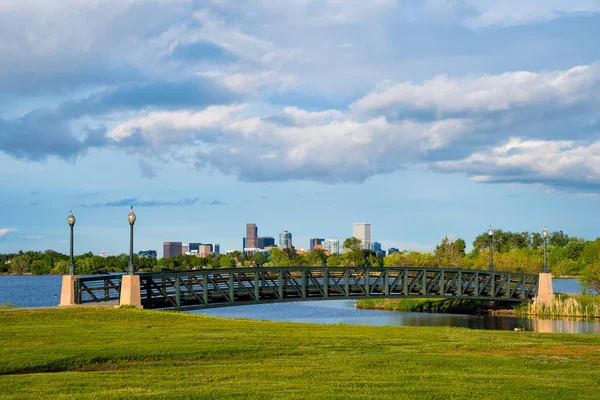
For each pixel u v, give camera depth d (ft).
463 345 83.10
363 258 502.38
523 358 73.56
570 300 218.59
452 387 56.54
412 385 57.21
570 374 64.44
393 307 261.03
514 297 229.86
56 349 70.69
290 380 58.54
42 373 61.36
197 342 78.13
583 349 81.92
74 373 60.90
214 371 62.54
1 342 75.56
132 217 129.39
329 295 178.70
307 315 228.22
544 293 222.07
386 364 67.77
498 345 83.87
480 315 221.46
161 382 56.80
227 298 157.07
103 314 106.73
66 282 127.34
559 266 473.26
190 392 52.60
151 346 73.92
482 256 346.54
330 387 55.52
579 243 534.78
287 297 169.89
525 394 54.34
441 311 241.55
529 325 180.86
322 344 80.53
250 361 69.00
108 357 67.97
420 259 349.61
